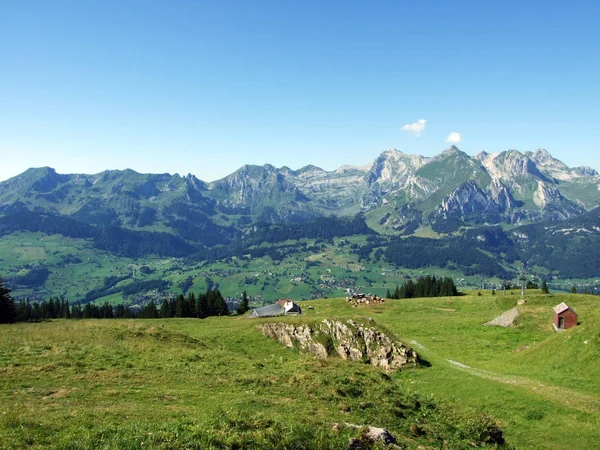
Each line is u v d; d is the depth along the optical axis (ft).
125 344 157.28
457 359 203.72
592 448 102.73
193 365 129.49
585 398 129.59
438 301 414.00
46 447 60.59
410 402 110.73
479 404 134.41
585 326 180.45
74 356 130.00
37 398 88.74
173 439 65.57
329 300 449.48
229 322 288.71
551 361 173.68
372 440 73.56
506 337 242.99
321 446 68.59
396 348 193.06
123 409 82.74
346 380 117.29
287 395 101.45
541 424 117.39
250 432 70.54
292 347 215.51
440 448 86.38
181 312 504.02
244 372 124.26
